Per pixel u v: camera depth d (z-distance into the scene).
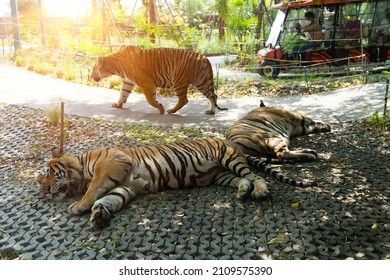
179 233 4.40
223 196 5.19
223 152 5.42
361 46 15.04
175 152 5.32
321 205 4.89
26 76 12.84
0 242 4.33
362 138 7.51
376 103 9.84
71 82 12.51
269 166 5.74
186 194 5.29
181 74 9.43
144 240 4.28
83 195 5.30
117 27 22.17
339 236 4.27
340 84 12.65
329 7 15.53
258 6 21.94
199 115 9.55
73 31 22.08
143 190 5.23
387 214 4.68
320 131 7.90
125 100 9.98
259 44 19.64
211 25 26.69
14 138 7.70
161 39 20.81
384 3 15.20
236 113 9.69
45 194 5.20
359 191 5.28
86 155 5.24
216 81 13.55
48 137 7.73
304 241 4.18
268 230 4.39
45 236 4.41
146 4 20.52
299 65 15.67
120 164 4.97
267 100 11.05
